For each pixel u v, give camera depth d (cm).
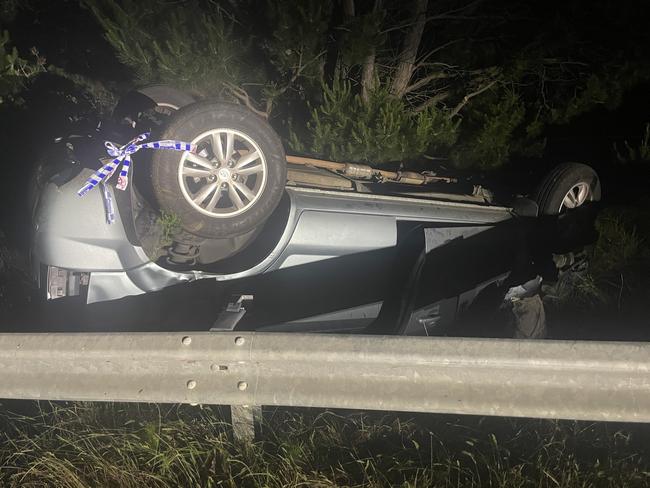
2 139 670
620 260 572
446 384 276
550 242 570
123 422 340
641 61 735
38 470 303
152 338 287
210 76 638
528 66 722
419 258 465
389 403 280
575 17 715
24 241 569
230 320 346
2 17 840
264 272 446
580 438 326
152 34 645
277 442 321
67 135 446
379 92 625
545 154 817
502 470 303
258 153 407
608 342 270
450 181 596
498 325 452
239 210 409
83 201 402
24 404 356
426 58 757
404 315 459
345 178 517
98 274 407
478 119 708
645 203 640
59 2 880
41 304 432
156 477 297
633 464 308
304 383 283
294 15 620
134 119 516
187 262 434
